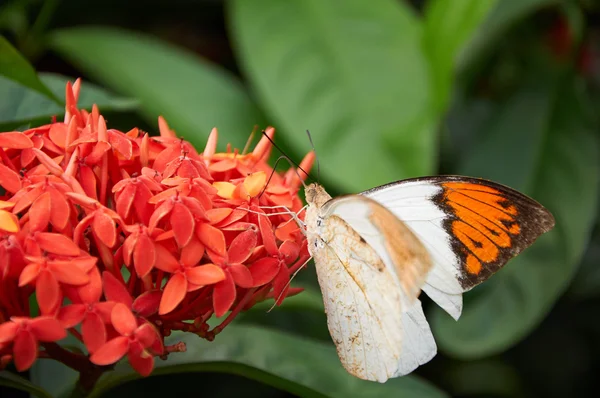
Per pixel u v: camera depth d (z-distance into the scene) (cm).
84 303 25
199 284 26
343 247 29
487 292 37
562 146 39
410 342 29
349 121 36
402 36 37
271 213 28
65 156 27
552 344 44
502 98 41
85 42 38
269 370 31
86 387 28
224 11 43
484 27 38
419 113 36
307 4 38
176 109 38
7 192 27
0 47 29
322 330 38
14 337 25
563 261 37
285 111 36
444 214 29
